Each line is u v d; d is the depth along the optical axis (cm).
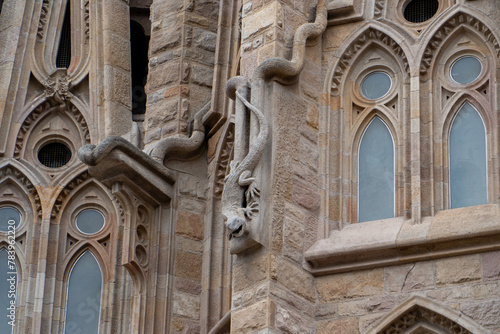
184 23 2839
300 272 2353
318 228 2406
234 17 2759
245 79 2456
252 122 2406
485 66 2434
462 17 2459
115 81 2933
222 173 2691
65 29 3028
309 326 2334
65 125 2925
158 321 2595
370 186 2439
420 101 2441
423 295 2295
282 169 2388
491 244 2284
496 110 2392
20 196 2859
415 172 2392
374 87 2497
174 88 2791
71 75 2947
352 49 2517
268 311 2281
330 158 2459
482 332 2239
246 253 2344
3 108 2908
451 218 2336
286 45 2492
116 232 2817
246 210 2338
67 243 2822
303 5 2541
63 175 2869
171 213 2664
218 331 2472
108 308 2753
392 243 2327
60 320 2762
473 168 2391
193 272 2642
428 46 2467
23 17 2997
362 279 2350
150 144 2772
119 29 2981
